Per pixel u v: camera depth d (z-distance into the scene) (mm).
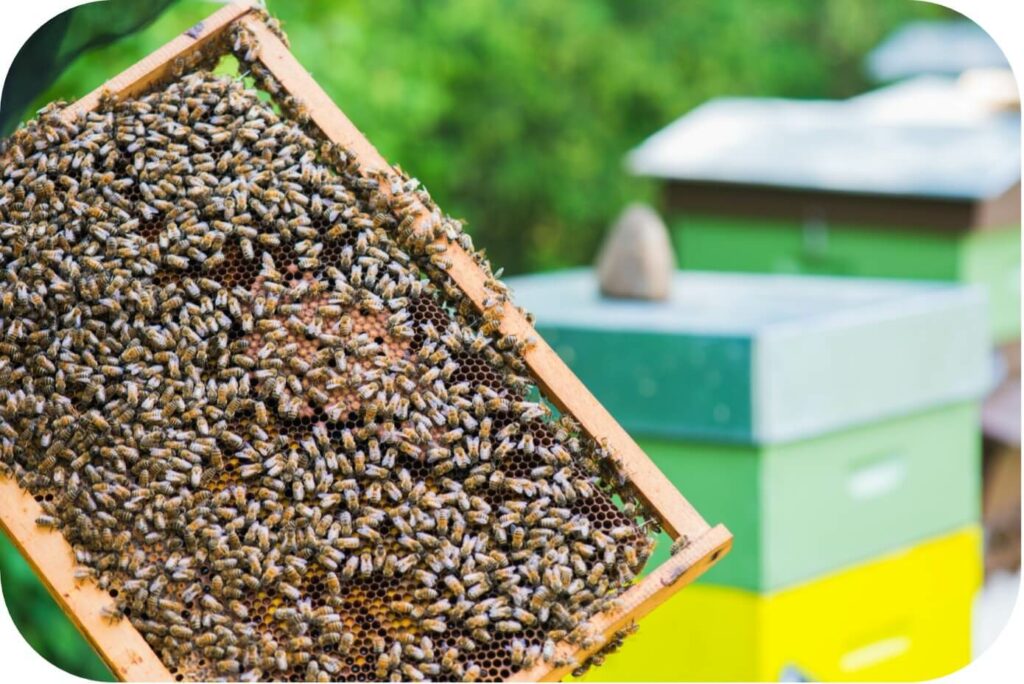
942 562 5453
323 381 2766
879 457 5148
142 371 2738
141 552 2643
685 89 12555
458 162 11367
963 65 11898
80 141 2918
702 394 4785
